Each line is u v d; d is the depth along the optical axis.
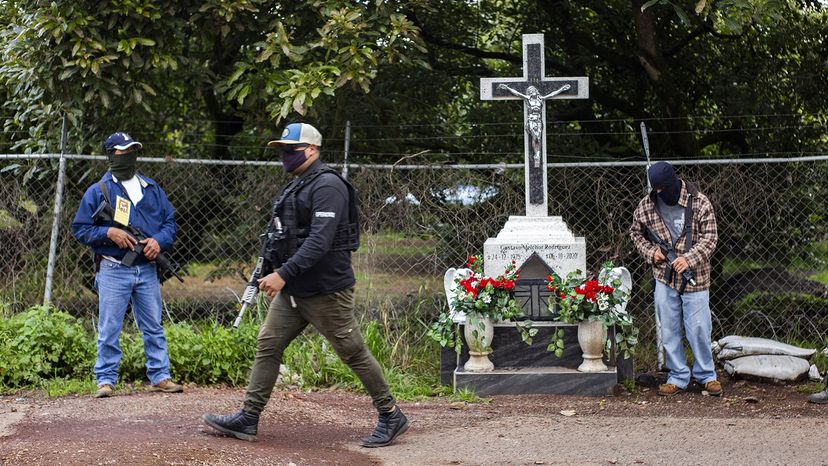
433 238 8.04
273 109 7.66
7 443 4.74
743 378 7.06
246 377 6.93
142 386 6.61
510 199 8.00
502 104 10.16
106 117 8.77
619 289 6.91
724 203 7.98
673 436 5.33
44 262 8.23
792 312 8.48
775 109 9.91
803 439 5.20
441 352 7.00
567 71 10.70
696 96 10.68
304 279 4.77
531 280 7.02
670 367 6.70
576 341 6.88
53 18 7.29
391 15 7.70
